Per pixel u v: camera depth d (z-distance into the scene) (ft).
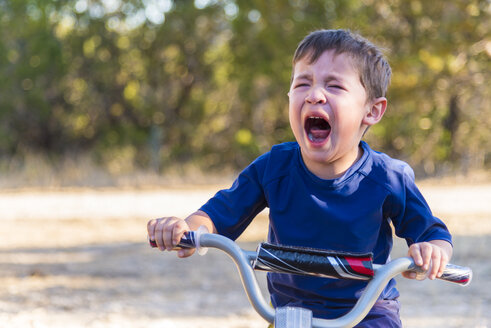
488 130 48.11
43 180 43.57
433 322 14.21
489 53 41.42
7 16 50.26
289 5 46.24
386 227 7.83
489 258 20.15
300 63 7.55
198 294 17.24
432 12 44.60
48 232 26.86
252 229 27.07
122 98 53.26
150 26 51.52
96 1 51.06
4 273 19.60
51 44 50.49
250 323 14.47
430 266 6.32
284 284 7.84
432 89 45.50
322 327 6.17
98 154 52.29
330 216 7.51
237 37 49.37
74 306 15.79
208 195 37.19
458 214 28.89
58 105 52.85
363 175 7.61
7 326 13.92
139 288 17.87
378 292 6.23
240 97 50.52
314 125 7.54
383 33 45.60
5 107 51.01
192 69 52.47
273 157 7.95
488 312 14.94
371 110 7.74
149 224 6.73
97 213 31.35
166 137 53.06
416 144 48.60
